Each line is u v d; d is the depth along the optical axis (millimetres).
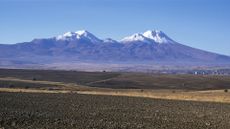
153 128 45844
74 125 45844
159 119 54156
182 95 112375
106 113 59406
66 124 46281
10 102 70188
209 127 48406
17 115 51688
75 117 53062
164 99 94188
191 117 57969
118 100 85312
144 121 51656
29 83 176500
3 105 64750
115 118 53719
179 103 82688
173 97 103938
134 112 62312
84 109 64188
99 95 100625
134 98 93688
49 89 139000
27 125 44500
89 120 50469
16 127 42938
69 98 85750
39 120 48375
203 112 65688
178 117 57344
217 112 66438
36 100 76938
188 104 81000
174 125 48875
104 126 45906
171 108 70875
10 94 90438
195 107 74438
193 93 127312
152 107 71688
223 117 59375
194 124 50406
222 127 48812
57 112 58062
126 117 55250
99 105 72188
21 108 61344
